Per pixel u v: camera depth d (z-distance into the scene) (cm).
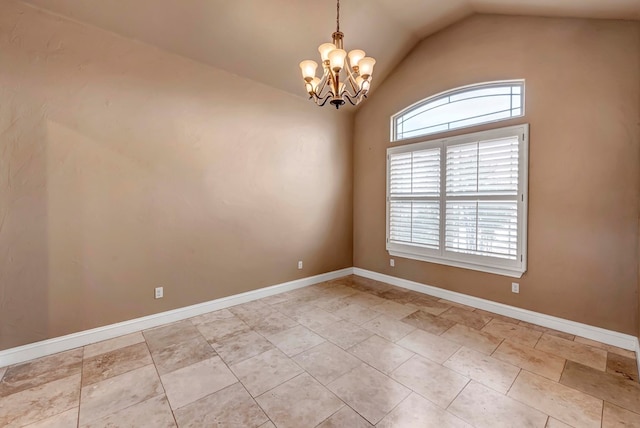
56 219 248
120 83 272
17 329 235
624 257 251
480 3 303
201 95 322
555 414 177
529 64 295
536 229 296
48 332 247
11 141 228
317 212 441
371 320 313
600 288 263
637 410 179
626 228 250
